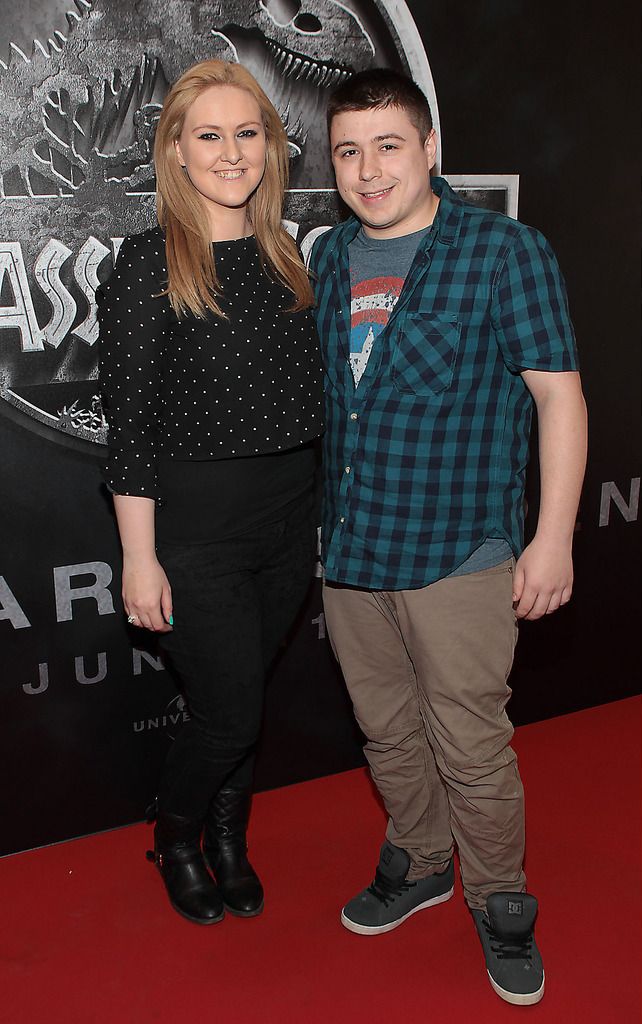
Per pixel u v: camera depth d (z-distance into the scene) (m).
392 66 2.09
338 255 1.67
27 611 2.02
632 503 2.65
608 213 2.40
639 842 2.15
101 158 1.89
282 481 1.68
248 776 1.97
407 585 1.62
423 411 1.56
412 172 1.54
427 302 1.54
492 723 1.66
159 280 1.52
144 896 2.00
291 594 1.81
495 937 1.74
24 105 1.80
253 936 1.88
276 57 1.99
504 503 1.62
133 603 1.60
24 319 1.89
